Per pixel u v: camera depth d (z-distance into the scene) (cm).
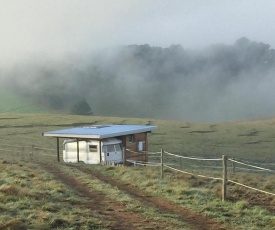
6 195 1591
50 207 1463
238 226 1418
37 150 6281
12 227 1177
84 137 4197
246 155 6538
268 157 6431
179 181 2328
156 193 2011
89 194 1964
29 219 1287
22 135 7994
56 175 2662
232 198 1850
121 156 4356
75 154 4397
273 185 2338
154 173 2711
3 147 6550
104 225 1299
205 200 1812
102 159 4162
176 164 4706
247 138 8269
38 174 2491
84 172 3003
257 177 3044
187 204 1739
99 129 4641
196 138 8144
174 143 7481
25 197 1590
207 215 1563
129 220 1427
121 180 2564
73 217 1352
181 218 1513
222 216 1547
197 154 6438
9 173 2388
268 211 1644
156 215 1523
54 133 4456
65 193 1859
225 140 7994
